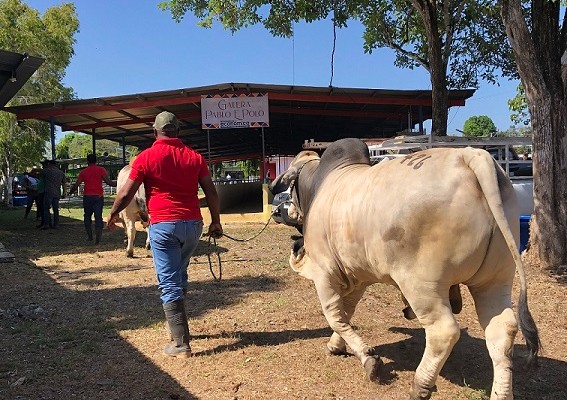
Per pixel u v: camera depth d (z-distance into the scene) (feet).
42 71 105.70
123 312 21.56
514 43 26.96
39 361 16.22
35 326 19.71
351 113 71.56
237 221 55.26
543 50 27.14
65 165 138.51
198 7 55.88
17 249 39.40
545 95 26.89
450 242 10.57
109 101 59.21
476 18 50.75
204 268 30.25
